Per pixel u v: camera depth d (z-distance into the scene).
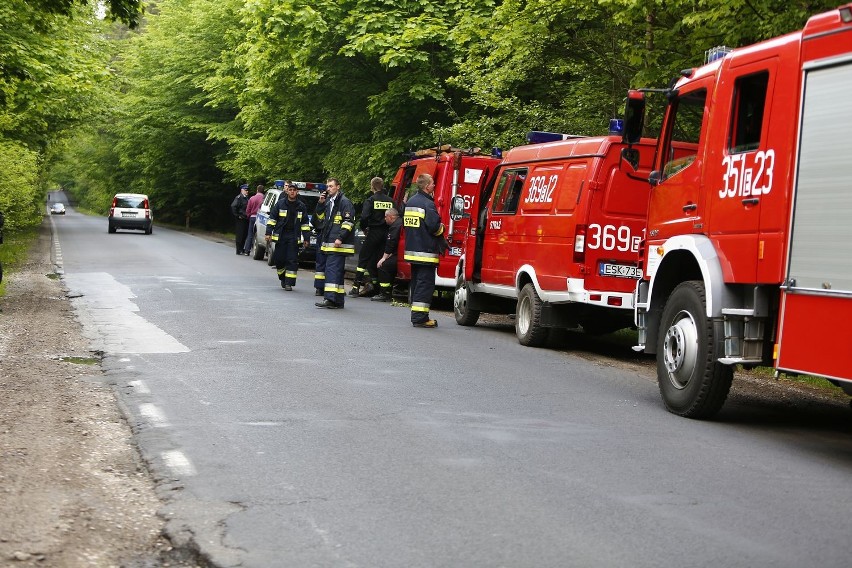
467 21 22.27
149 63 53.91
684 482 6.06
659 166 9.41
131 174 65.81
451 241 17.44
